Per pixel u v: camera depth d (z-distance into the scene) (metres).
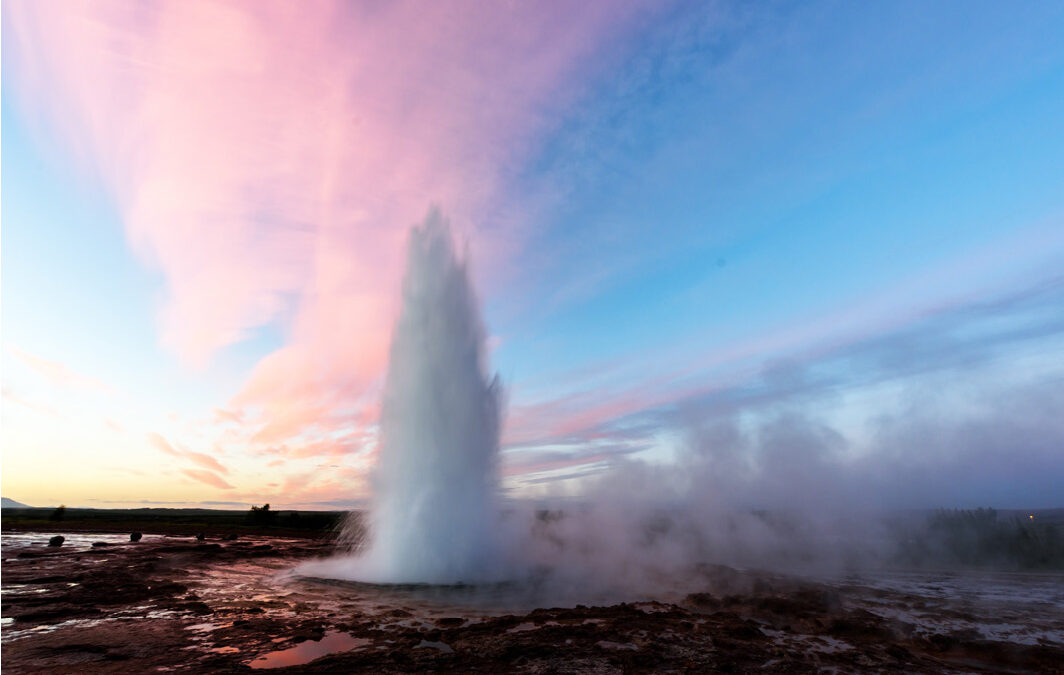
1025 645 11.38
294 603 15.52
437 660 9.80
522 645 10.62
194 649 10.73
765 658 10.23
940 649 11.33
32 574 21.80
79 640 11.45
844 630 12.56
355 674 9.02
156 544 38.12
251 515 67.25
